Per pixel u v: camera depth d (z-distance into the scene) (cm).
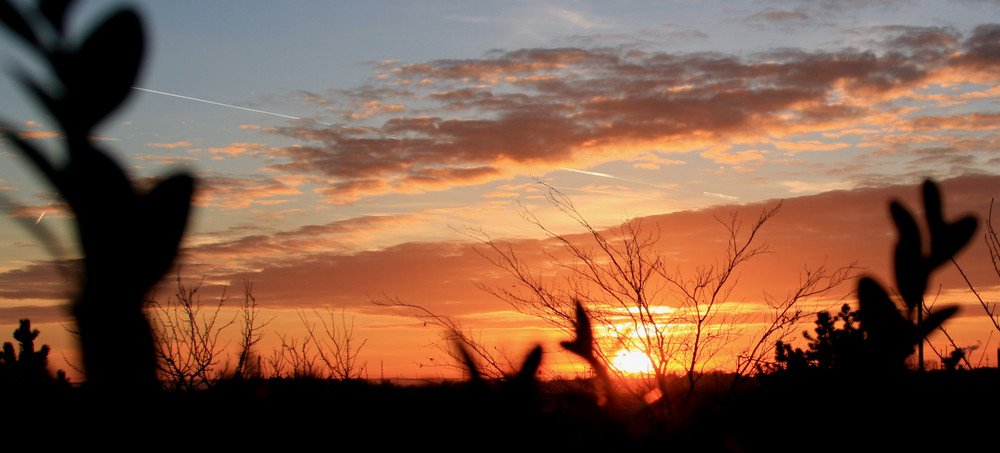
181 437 352
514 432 125
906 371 134
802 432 209
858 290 108
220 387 522
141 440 89
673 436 337
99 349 75
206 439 420
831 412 176
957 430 176
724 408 347
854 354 139
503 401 126
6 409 144
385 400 351
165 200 73
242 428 489
